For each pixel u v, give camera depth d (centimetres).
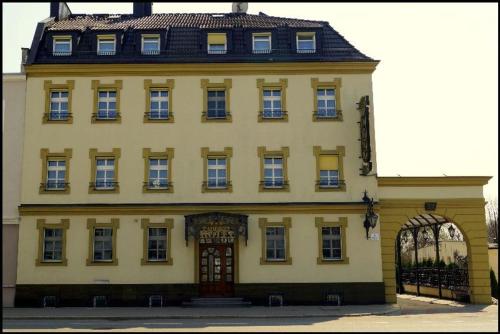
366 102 2703
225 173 2841
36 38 3003
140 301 2709
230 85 2895
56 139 2847
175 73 2903
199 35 3069
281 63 2889
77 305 2703
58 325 1966
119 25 3209
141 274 2731
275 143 2848
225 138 2852
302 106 2881
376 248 2762
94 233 2775
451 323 1953
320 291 2723
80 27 3173
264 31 3014
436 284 3216
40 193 2798
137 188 2803
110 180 2830
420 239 4134
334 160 2853
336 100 2889
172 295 2714
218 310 2494
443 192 2822
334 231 2795
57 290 2712
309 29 3019
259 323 2028
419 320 2091
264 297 2712
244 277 2728
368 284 2733
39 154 2834
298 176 2820
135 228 2767
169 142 2845
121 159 2828
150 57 2936
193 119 2867
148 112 2869
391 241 2783
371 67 2902
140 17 3453
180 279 2730
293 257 2748
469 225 2808
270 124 2864
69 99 2880
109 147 2841
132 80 2895
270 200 2798
